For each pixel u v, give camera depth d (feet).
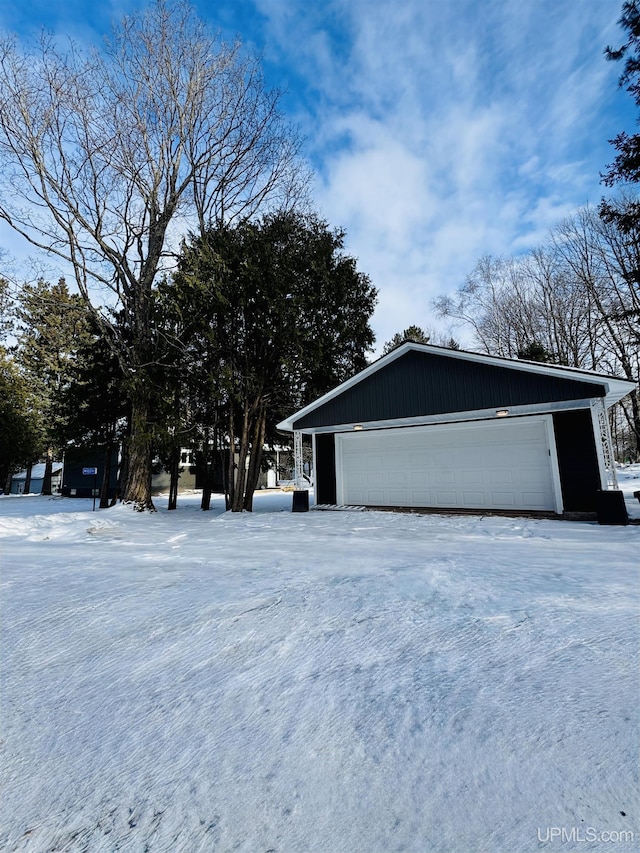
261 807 4.71
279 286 40.22
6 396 69.05
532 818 4.37
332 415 39.75
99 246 39.91
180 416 41.19
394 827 4.35
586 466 30.01
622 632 8.30
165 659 8.09
